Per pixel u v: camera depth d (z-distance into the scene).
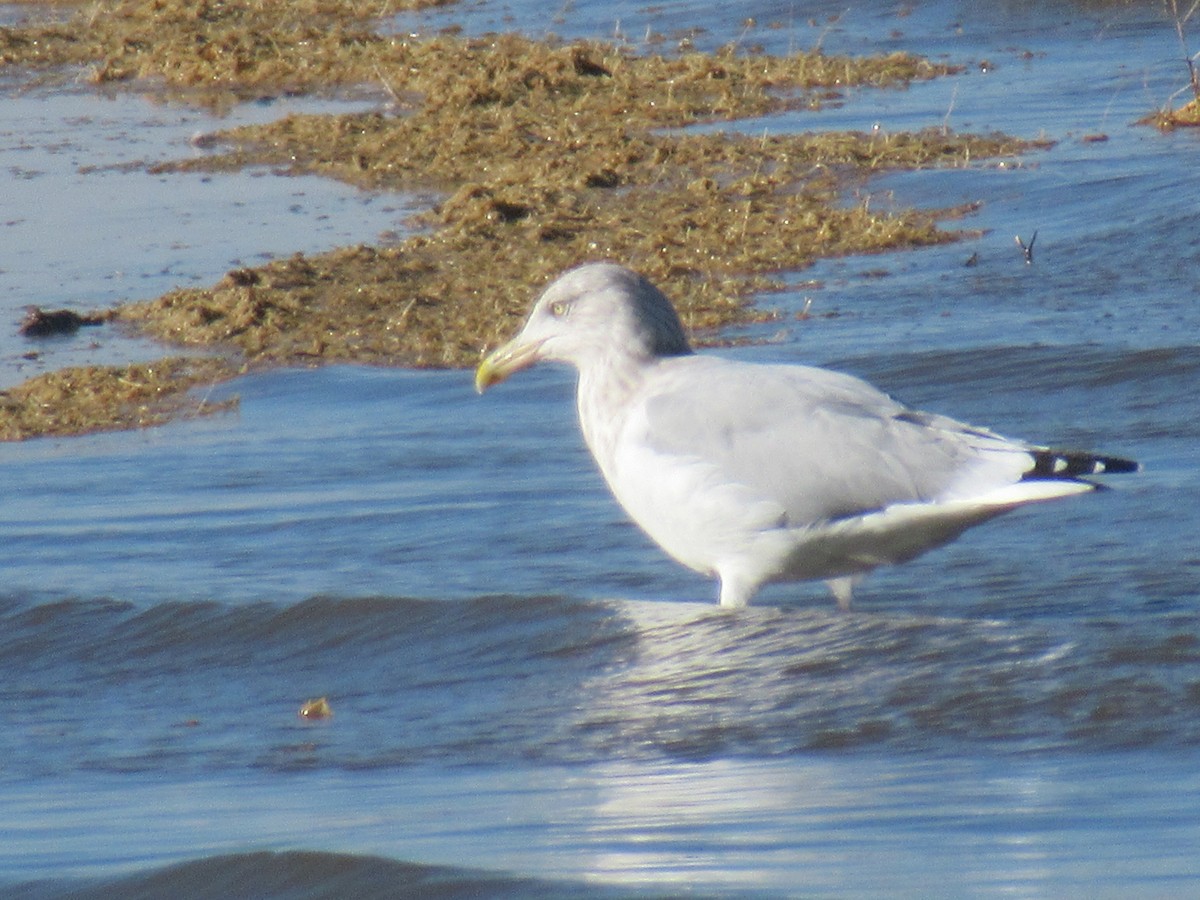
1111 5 32.50
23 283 20.44
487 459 14.51
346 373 17.06
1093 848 7.35
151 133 28.08
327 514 13.35
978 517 10.55
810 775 8.61
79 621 11.57
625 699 9.94
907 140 24.56
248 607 11.53
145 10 37.78
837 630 10.48
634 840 7.80
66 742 9.91
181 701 10.49
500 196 22.41
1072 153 23.38
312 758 9.45
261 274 19.84
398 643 11.04
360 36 33.97
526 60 29.89
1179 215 19.88
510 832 8.03
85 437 15.91
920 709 9.41
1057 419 14.57
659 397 11.05
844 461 10.57
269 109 29.55
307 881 7.64
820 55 30.80
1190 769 8.32
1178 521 12.12
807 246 20.36
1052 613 10.69
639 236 20.97
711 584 11.68
